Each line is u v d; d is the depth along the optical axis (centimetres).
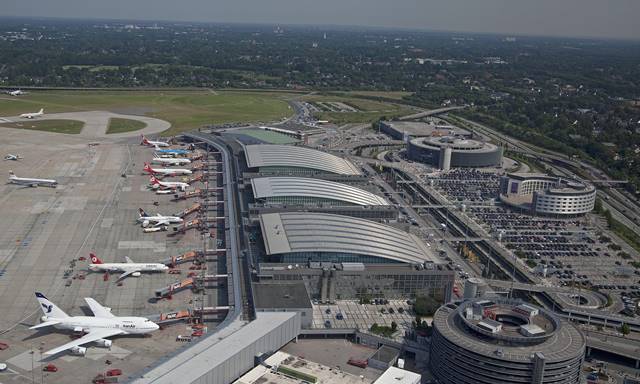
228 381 14062
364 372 14688
